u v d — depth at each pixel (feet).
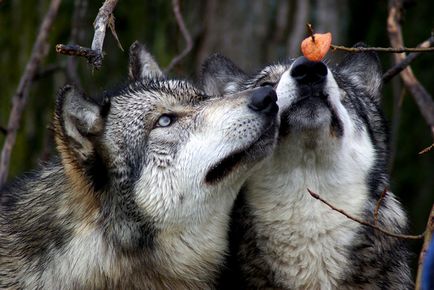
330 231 39.24
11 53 61.98
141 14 61.87
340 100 39.45
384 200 40.50
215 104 38.73
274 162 38.88
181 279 39.11
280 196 39.11
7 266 39.45
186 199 38.29
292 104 37.65
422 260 31.99
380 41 65.21
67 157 38.65
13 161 60.70
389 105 64.95
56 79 61.11
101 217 38.68
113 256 38.55
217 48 58.49
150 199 38.37
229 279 40.11
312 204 39.06
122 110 39.24
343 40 59.72
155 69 43.98
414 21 63.98
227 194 38.47
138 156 38.68
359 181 39.73
